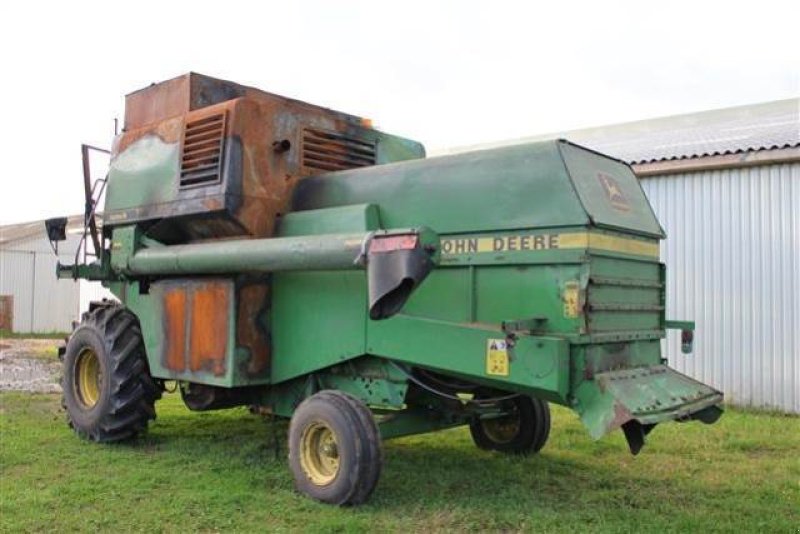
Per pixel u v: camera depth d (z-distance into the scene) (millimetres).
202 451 6078
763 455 6340
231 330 5457
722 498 5016
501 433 6359
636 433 4188
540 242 4535
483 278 4777
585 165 4789
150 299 6281
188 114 5949
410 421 5273
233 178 5461
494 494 5020
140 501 4668
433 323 4676
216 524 4285
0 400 8609
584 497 4988
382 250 4262
